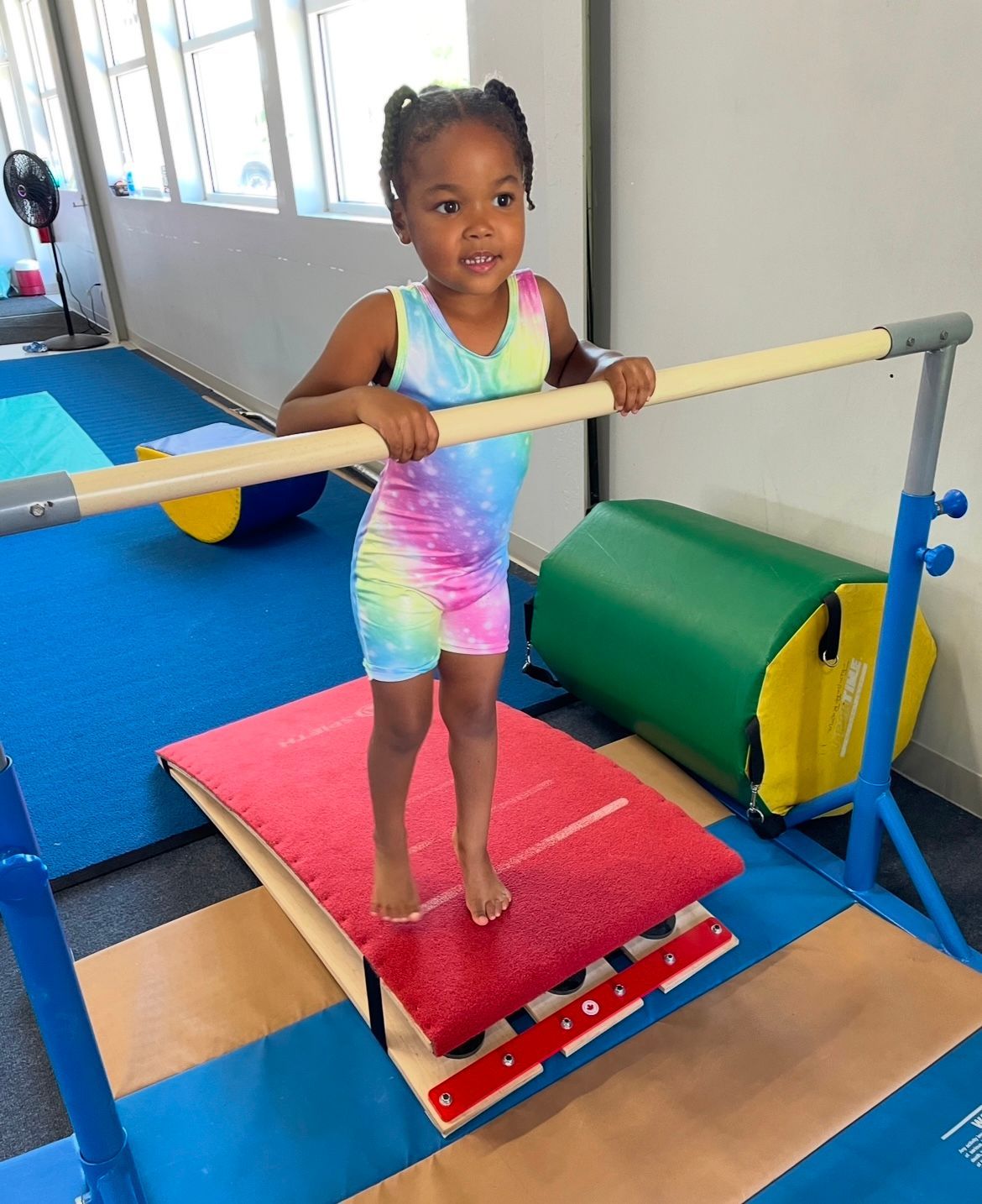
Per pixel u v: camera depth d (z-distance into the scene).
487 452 1.01
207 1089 1.21
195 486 0.78
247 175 4.13
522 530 2.71
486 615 1.12
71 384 5.00
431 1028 1.12
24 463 3.73
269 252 3.73
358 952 1.26
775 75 1.63
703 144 1.80
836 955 1.36
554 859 1.37
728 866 1.36
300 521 3.14
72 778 1.85
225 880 1.59
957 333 1.16
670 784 1.75
